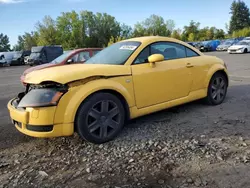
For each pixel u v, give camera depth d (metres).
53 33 55.97
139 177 2.62
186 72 4.46
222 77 5.25
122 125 3.67
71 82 3.20
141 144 3.40
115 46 4.48
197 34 64.44
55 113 3.12
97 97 3.38
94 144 3.48
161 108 4.14
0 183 2.66
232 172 2.59
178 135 3.63
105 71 3.48
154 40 4.23
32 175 2.80
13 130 4.32
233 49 25.50
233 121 4.08
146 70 3.89
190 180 2.50
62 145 3.54
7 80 13.48
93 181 2.60
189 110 4.86
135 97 3.77
